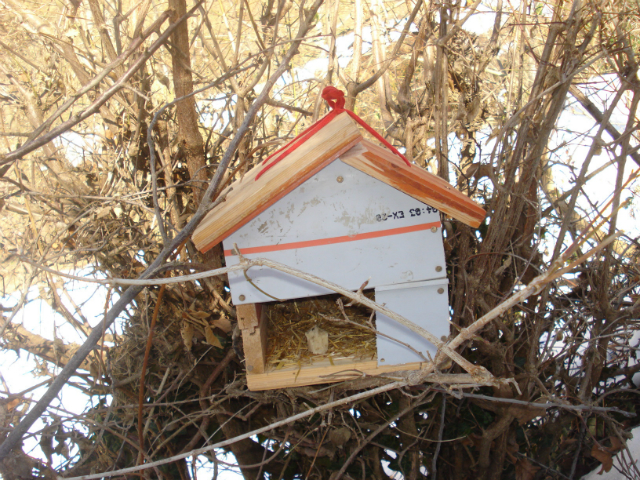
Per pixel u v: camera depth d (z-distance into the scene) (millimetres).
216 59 2535
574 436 2682
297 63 3492
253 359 1881
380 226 1721
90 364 2527
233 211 1658
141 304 2285
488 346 2053
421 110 2334
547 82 1974
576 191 1945
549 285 2090
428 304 1783
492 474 2398
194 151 2133
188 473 2598
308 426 2277
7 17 2287
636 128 1886
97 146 2646
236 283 1771
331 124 1770
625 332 2303
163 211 2367
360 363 1879
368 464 2396
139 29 2043
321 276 1760
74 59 2289
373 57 2795
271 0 2607
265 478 2627
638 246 2414
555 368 2385
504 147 2070
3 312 2861
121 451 2285
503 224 1992
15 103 2342
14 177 2854
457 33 2266
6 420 2025
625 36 1877
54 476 2111
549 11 2451
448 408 2375
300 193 1704
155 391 2262
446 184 1852
